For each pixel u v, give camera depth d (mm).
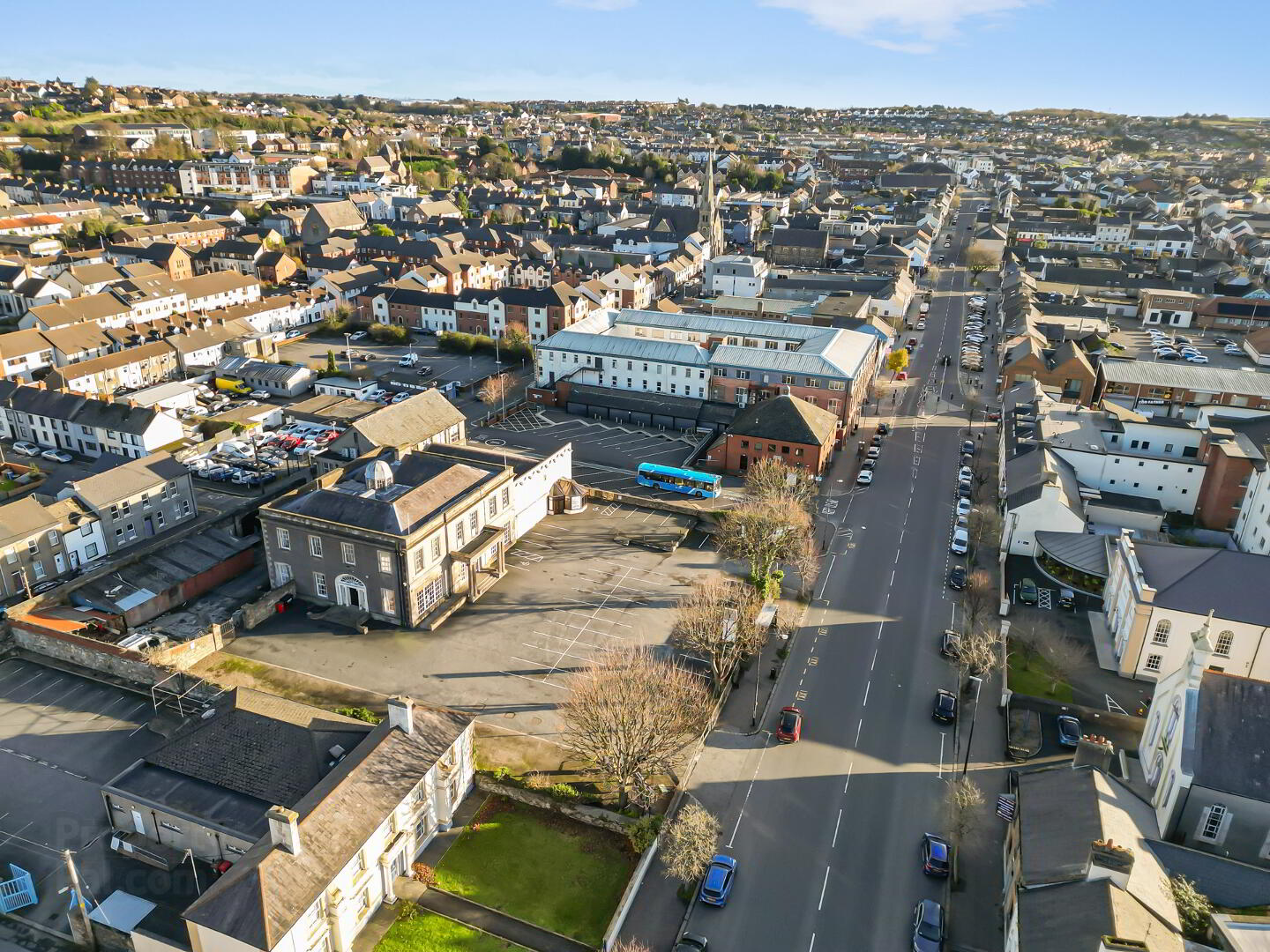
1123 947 41719
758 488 108625
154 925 54906
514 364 179875
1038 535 100562
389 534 85812
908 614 91125
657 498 117938
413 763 60719
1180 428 114688
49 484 109250
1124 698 78312
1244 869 51062
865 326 176625
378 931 55938
